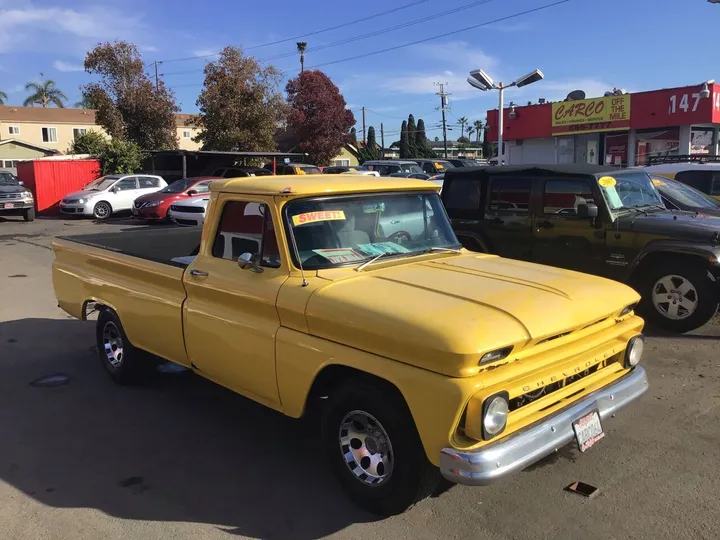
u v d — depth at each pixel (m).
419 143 85.81
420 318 2.98
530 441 2.92
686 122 20.08
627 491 3.60
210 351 4.16
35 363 6.14
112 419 4.79
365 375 3.27
